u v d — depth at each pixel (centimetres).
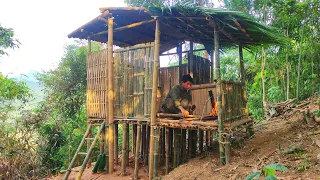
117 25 593
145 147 634
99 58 589
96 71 596
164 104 567
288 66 852
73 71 1046
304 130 500
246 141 534
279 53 855
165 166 578
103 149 597
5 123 812
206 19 435
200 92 616
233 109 501
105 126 575
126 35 674
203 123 449
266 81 979
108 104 564
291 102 756
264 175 328
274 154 413
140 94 523
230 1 870
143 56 520
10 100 916
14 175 626
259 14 837
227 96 475
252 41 593
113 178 539
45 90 1073
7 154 670
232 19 411
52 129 930
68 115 1041
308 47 801
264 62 854
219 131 430
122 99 552
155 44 489
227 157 427
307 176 303
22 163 672
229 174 378
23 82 985
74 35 612
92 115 604
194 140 558
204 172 416
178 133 546
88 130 603
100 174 573
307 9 729
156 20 488
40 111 905
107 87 567
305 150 390
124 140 552
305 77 827
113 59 563
